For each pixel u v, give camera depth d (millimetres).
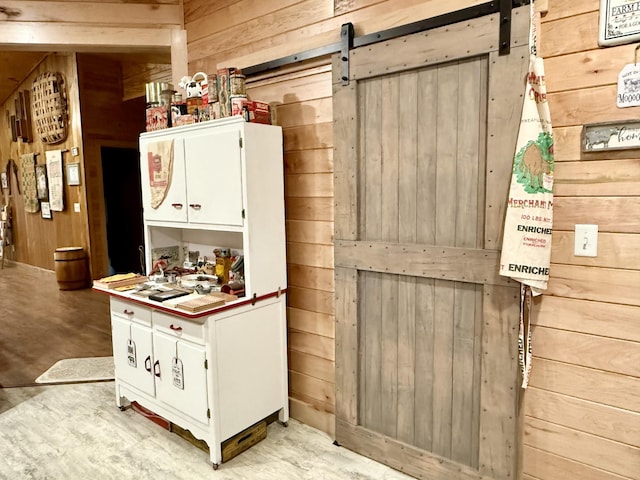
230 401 2264
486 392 1891
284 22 2488
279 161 2395
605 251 1666
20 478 2145
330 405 2504
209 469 2205
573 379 1772
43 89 6309
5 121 7902
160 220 2693
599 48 1622
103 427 2592
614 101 1609
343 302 2301
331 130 2328
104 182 6676
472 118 1841
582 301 1727
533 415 1876
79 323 4543
